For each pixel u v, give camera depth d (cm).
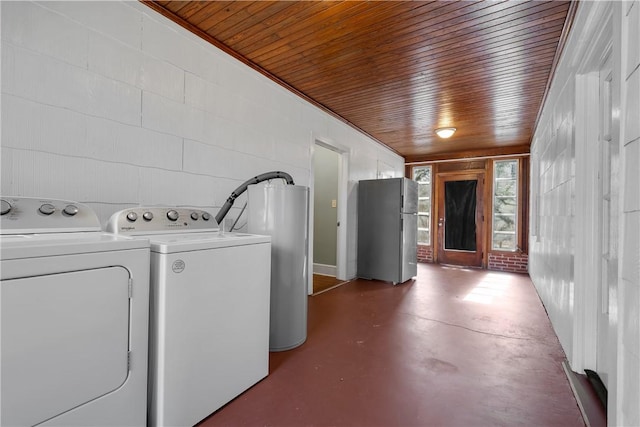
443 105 386
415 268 501
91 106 184
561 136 248
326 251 522
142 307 131
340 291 411
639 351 89
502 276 521
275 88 323
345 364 211
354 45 258
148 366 137
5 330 94
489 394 176
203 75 249
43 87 165
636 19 95
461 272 556
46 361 103
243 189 251
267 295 191
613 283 133
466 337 258
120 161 198
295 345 238
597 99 192
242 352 173
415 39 246
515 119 428
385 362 214
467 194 628
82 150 180
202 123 249
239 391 172
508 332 270
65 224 145
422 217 680
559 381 190
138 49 207
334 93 360
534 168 467
